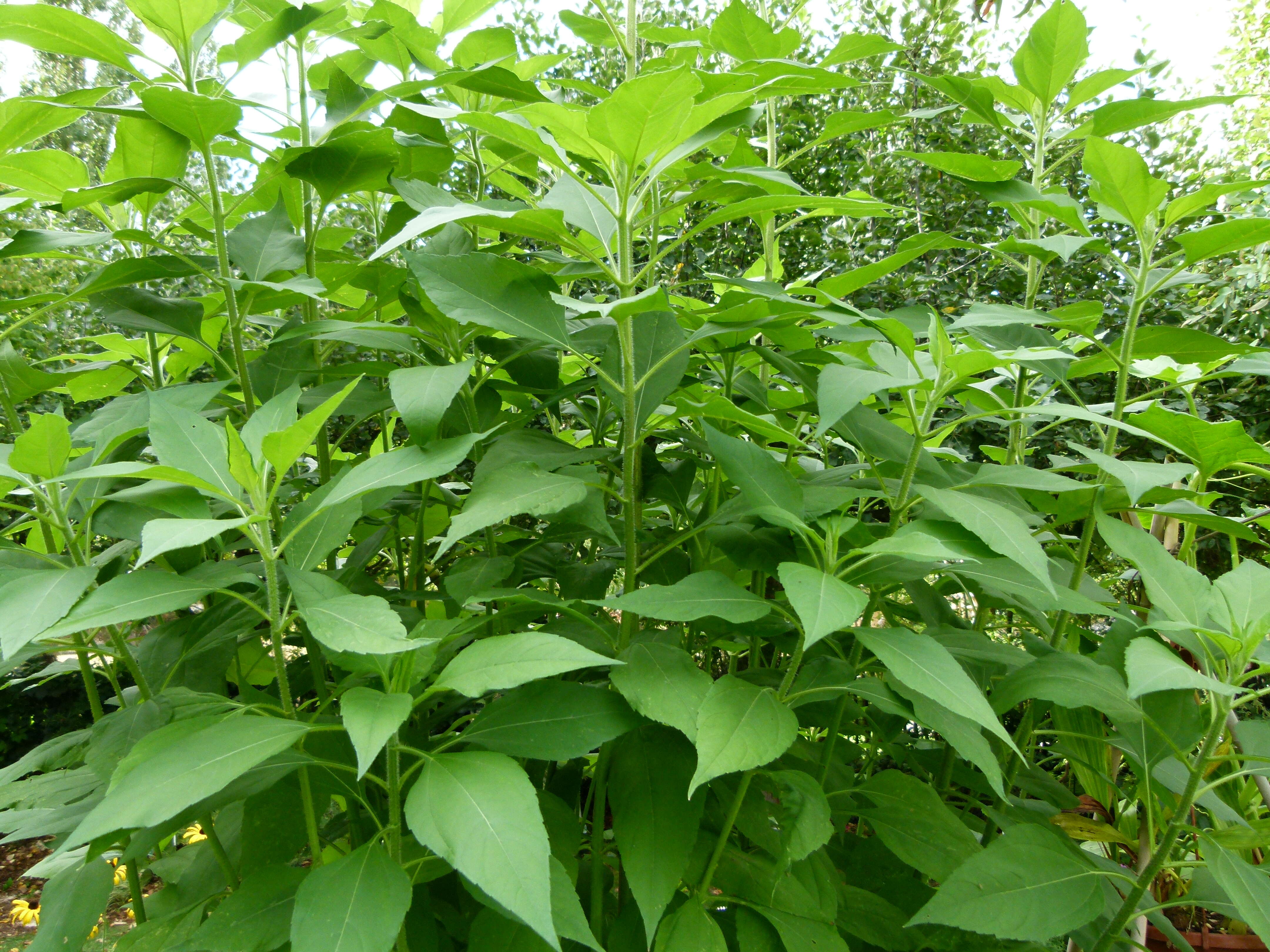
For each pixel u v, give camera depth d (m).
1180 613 1.12
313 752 1.22
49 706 4.18
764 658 1.92
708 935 1.06
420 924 1.14
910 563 1.19
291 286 1.35
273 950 0.93
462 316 1.12
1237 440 1.20
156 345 1.75
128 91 1.33
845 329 1.36
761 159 1.91
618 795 1.08
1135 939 1.34
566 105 1.15
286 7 1.54
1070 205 1.40
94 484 1.24
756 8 2.13
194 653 1.25
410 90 1.43
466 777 0.83
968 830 1.22
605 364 1.41
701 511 1.75
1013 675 1.22
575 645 0.89
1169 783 1.27
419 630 1.05
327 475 1.67
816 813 1.02
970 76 4.00
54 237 1.41
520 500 1.06
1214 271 3.37
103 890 1.21
